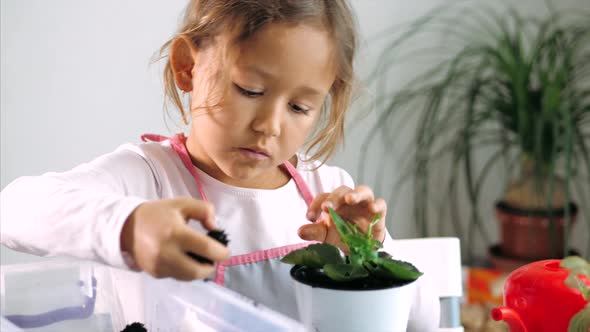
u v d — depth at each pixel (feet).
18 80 4.72
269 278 3.16
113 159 3.15
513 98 5.92
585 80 6.56
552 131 5.82
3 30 4.65
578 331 2.48
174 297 2.40
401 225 6.57
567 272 2.59
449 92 6.52
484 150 6.87
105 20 4.87
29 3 4.68
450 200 6.59
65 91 4.84
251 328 2.31
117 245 2.26
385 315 2.31
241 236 3.24
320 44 2.78
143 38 4.99
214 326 2.35
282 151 2.84
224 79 2.74
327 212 2.85
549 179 5.94
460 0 6.46
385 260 2.38
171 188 3.22
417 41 6.30
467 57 6.48
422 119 6.48
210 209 2.29
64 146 4.89
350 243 2.41
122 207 2.32
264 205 3.30
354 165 6.14
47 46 4.75
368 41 6.00
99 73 4.91
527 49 6.74
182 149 3.31
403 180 6.48
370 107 6.07
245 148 2.80
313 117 2.88
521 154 6.05
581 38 6.28
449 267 3.36
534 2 6.78
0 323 2.28
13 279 2.38
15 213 2.53
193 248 2.19
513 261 5.96
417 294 3.18
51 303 2.41
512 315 2.61
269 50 2.69
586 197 6.92
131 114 5.02
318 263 2.44
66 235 2.36
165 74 3.22
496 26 6.64
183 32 2.98
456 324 3.37
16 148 4.78
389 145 6.34
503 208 6.07
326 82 2.86
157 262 2.20
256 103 2.75
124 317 2.47
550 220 5.62
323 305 2.30
